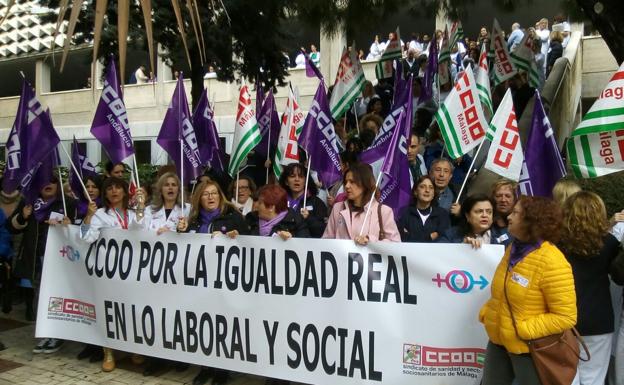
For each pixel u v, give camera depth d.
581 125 4.32
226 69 10.40
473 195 4.23
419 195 4.74
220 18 9.01
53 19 8.62
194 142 5.71
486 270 3.73
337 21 8.87
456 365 3.80
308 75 7.96
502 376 3.24
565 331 2.99
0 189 6.82
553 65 11.63
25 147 5.24
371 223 4.32
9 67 24.19
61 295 5.22
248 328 4.43
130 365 5.13
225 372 4.69
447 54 10.25
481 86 6.45
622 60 5.82
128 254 4.93
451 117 5.27
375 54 16.80
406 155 4.75
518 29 13.72
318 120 5.55
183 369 4.98
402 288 3.95
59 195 6.35
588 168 4.36
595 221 3.46
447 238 4.43
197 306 4.62
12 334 6.07
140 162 20.81
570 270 2.93
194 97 10.22
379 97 9.82
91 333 5.08
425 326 3.88
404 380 3.93
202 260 4.63
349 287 4.09
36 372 4.95
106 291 5.00
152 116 20.67
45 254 5.27
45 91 23.00
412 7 9.12
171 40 8.70
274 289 4.34
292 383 4.64
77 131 21.97
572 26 14.71
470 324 3.76
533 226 2.99
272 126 7.47
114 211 5.25
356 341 4.06
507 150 4.66
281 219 4.63
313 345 4.20
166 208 5.48
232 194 6.40
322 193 6.29
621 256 3.48
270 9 9.47
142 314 4.84
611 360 4.00
